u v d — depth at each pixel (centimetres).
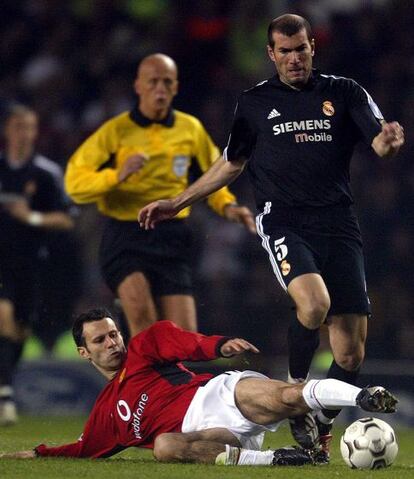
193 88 5831
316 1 6053
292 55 2511
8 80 6038
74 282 5000
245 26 5928
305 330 2506
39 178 4022
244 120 2597
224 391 2347
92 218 5209
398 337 4941
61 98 5900
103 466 2267
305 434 2402
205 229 5303
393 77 5816
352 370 2569
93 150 3372
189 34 5912
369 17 5984
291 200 2522
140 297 3288
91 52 6003
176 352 2352
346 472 2230
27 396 4575
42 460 2373
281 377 4709
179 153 3394
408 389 4359
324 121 2530
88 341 2444
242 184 5462
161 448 2319
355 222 2553
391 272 5166
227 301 4959
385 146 2384
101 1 6106
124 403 2400
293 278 2439
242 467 2259
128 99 5791
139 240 3322
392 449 2303
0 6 6225
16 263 3984
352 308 2527
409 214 5300
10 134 3997
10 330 3944
